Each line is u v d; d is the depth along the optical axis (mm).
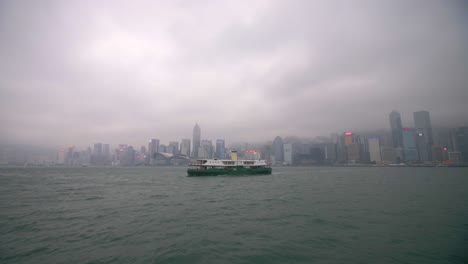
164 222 33469
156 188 78688
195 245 24312
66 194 66062
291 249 23188
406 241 25312
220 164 131625
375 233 28047
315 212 39375
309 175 160750
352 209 41781
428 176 151125
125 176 163000
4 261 20875
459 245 24062
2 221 34812
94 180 123500
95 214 39094
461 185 87188
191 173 129375
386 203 47688
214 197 56469
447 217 35656
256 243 24859
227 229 29906
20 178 141875
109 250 23141
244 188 75188
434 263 19984
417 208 42500
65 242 25531
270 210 41156
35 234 28438
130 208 43906
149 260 20828
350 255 21734
